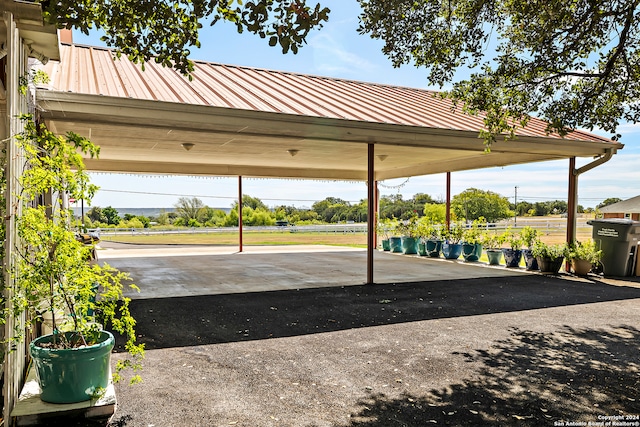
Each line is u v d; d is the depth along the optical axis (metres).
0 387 3.36
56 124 7.24
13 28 3.11
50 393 3.12
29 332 3.90
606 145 9.70
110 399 3.24
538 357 4.56
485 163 12.45
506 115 5.93
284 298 7.53
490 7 4.91
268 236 26.84
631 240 9.89
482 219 13.54
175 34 3.44
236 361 4.44
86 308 3.37
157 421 3.18
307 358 4.53
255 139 9.23
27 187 3.17
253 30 3.01
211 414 3.29
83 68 7.84
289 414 3.30
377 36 4.81
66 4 3.00
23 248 3.30
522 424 3.17
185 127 7.03
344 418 3.24
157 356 4.58
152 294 7.85
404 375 4.07
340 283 9.04
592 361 4.45
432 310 6.64
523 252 11.64
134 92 6.49
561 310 6.66
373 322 5.95
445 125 8.64
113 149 10.95
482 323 5.91
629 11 4.31
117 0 3.23
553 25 4.76
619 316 6.30
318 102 8.62
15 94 3.21
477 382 3.91
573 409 3.41
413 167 15.46
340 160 13.53
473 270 11.11
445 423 3.18
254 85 9.35
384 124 7.70
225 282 9.15
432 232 15.02
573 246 10.48
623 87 5.24
